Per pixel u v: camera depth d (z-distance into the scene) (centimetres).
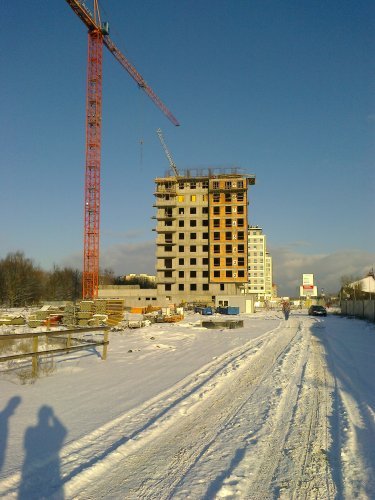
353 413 733
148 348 1738
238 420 696
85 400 801
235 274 9031
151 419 686
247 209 9275
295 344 1923
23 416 684
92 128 8169
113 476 478
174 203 9362
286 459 530
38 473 475
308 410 757
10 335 953
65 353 1519
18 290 9144
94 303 3231
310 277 10200
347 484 460
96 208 8088
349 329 2934
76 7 7619
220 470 496
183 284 9212
